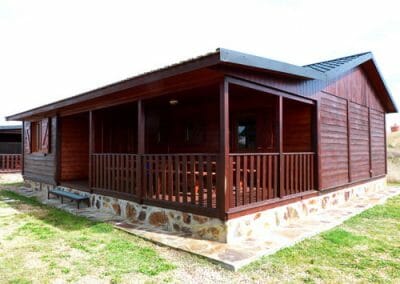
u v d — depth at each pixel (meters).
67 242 4.54
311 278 3.39
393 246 4.46
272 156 5.64
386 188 10.84
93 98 6.49
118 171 6.38
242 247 4.20
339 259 3.95
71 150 9.12
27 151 11.06
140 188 5.73
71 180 8.97
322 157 6.84
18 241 4.60
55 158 8.85
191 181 4.85
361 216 6.34
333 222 5.68
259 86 5.04
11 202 7.90
